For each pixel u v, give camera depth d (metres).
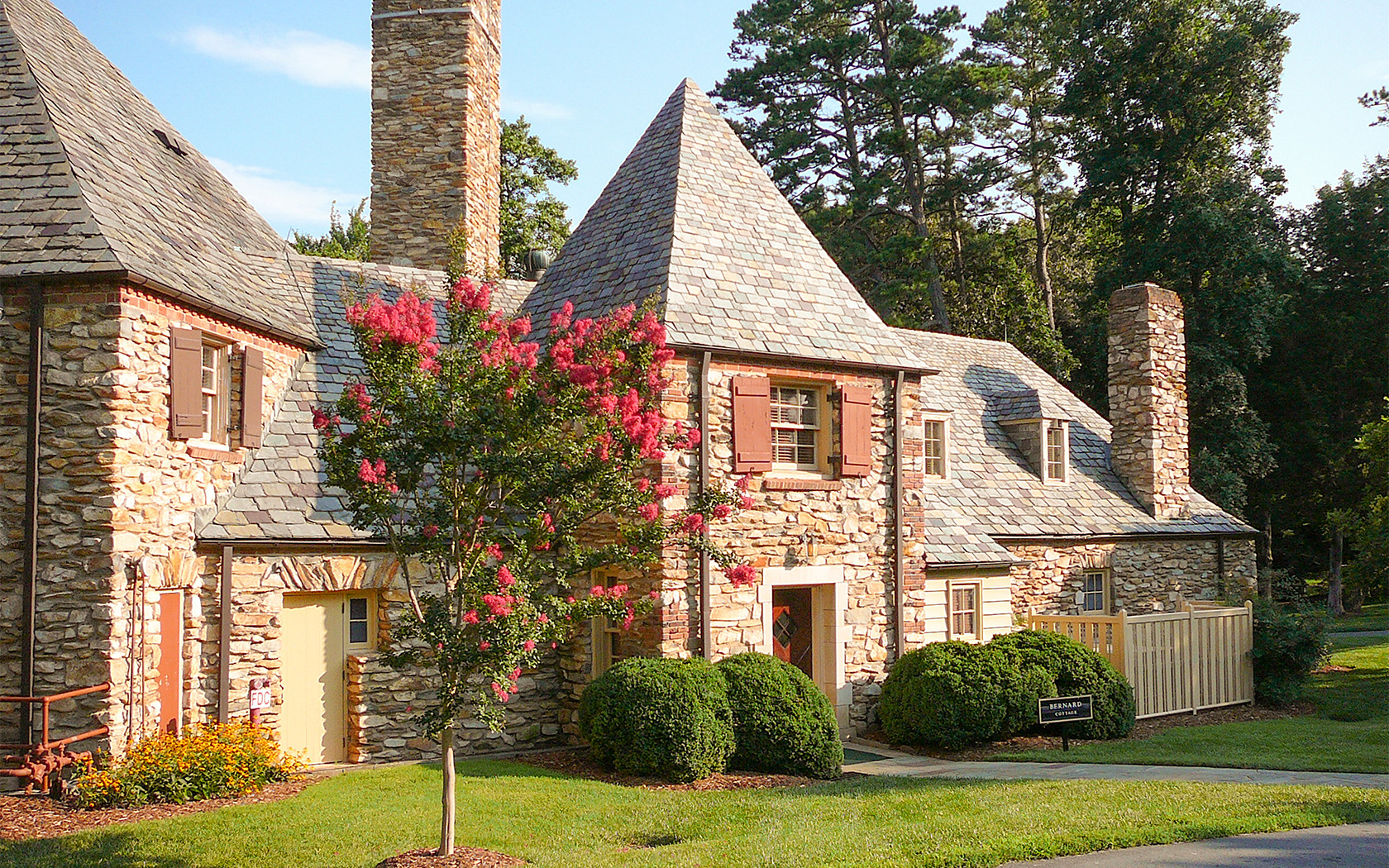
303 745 13.06
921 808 10.02
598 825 9.63
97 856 8.51
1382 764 12.66
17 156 11.73
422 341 8.18
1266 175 35.84
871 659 15.49
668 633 13.41
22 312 11.07
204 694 12.42
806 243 16.75
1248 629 18.62
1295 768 12.48
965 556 17.69
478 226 20.31
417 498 8.40
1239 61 34.34
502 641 7.73
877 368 15.73
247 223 17.02
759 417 14.39
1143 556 21.88
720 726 12.19
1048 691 14.95
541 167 38.28
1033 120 40.28
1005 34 39.06
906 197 39.16
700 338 13.91
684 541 9.69
